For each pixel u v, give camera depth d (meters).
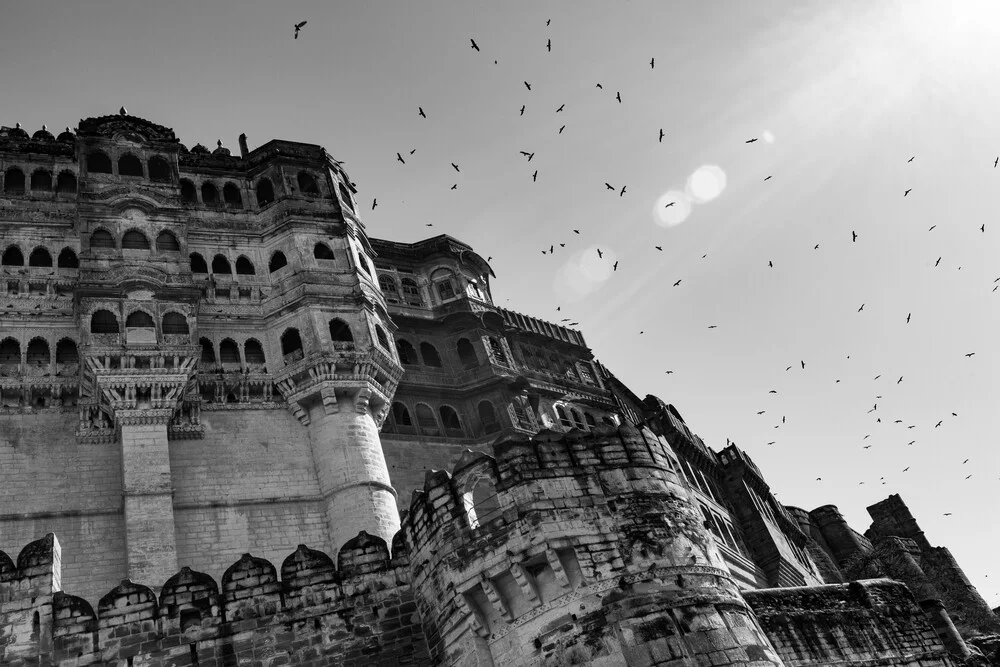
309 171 57.19
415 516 28.14
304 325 49.94
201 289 50.31
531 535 25.31
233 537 43.53
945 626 39.06
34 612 25.41
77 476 42.97
